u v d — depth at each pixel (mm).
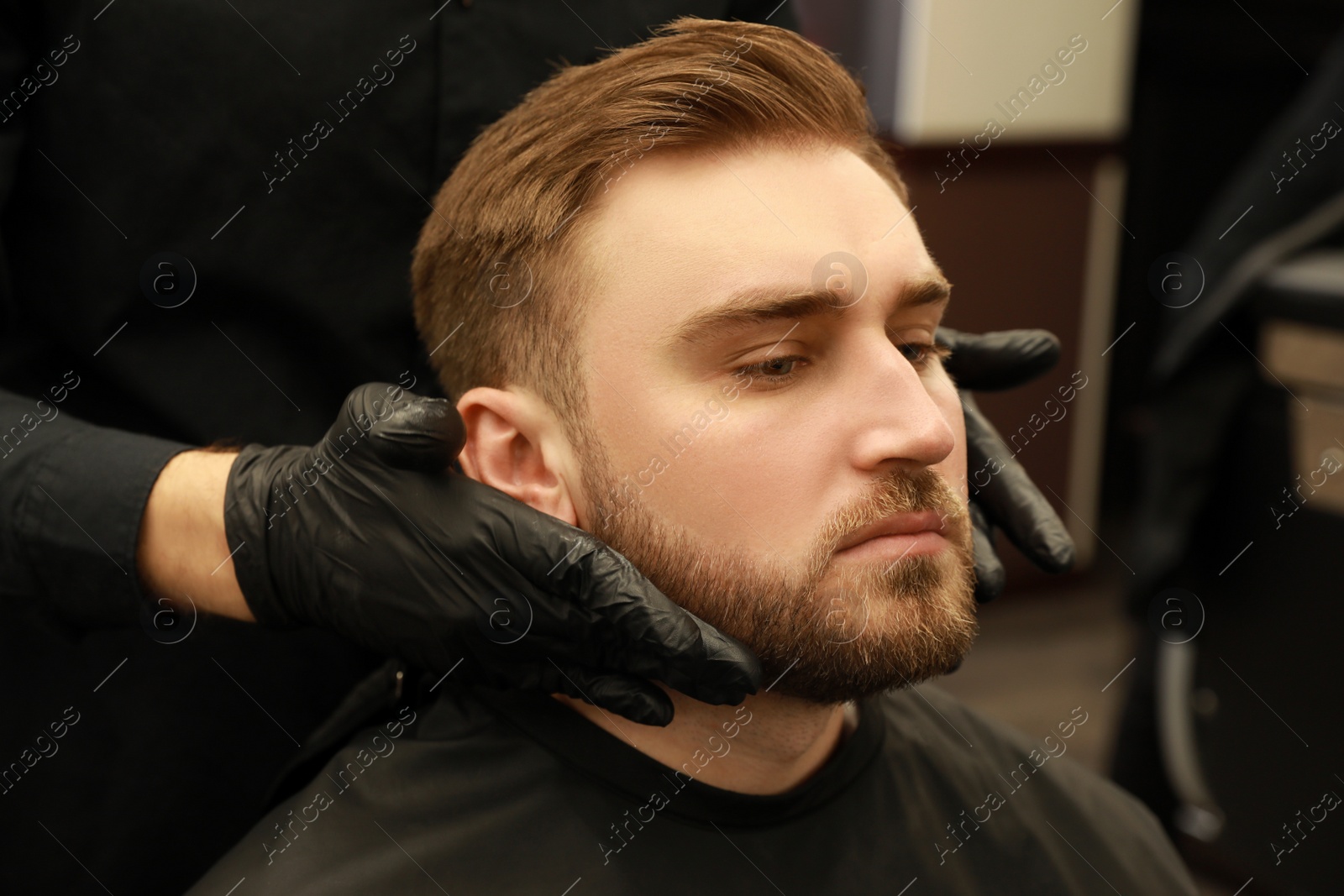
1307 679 1373
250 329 897
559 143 701
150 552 731
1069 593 2678
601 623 668
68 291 859
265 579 713
